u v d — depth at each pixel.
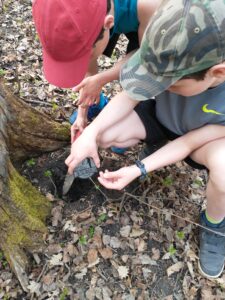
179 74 0.54
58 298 0.73
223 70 0.53
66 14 0.58
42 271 0.75
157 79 0.56
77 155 0.73
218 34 0.50
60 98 1.05
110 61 1.22
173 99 0.72
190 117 0.72
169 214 0.85
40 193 0.82
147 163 0.72
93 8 0.59
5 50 1.23
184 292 0.76
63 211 0.83
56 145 0.88
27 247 0.75
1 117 0.73
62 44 0.60
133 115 0.79
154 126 0.80
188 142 0.73
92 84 0.79
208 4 0.49
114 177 0.71
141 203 0.86
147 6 0.71
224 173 0.67
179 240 0.82
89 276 0.76
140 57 0.58
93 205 0.85
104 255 0.79
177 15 0.50
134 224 0.83
